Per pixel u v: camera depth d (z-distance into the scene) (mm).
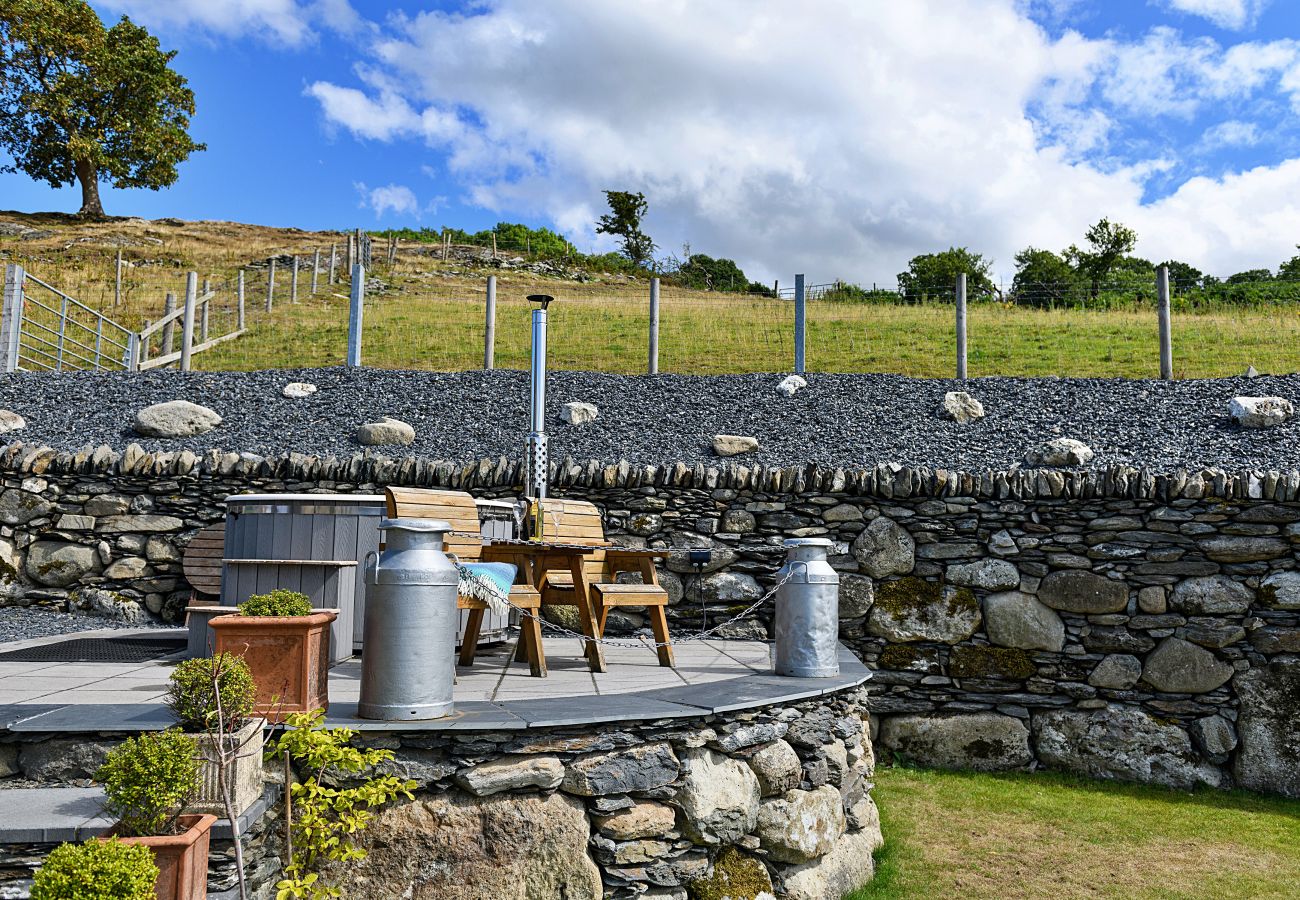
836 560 7633
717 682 4922
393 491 5086
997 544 7344
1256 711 6703
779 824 4387
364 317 20609
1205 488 6988
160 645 6461
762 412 10844
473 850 3604
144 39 44719
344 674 5125
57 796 3223
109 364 17125
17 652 6059
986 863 5168
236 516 6043
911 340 17016
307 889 3225
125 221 44906
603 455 9594
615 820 3826
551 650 6727
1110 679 7004
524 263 39562
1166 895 4762
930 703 7258
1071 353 15602
